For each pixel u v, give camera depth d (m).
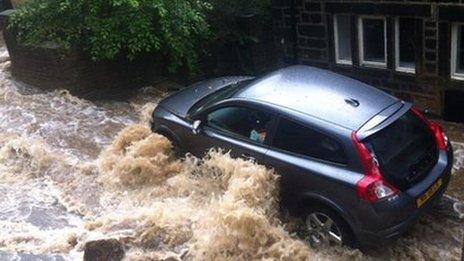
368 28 10.27
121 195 6.89
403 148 5.54
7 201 6.82
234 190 5.69
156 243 5.58
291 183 5.80
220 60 11.76
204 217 5.83
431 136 5.95
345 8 10.22
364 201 5.17
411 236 6.06
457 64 9.33
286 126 5.85
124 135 7.71
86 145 8.42
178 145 7.20
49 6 10.35
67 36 10.00
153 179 7.07
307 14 10.92
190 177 6.89
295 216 6.00
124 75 10.70
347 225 5.48
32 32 10.43
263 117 6.06
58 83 10.35
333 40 10.77
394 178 5.28
